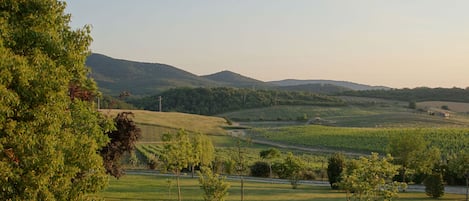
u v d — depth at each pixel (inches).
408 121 5698.8
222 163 2608.3
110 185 1712.6
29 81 485.4
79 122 667.4
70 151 549.3
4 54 457.7
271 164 2474.2
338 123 5920.3
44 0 549.6
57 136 535.2
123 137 1229.7
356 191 853.2
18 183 470.3
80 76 615.2
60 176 517.0
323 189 1809.8
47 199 486.6
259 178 2271.2
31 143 477.7
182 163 1309.1
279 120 6525.6
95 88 793.6
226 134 4894.2
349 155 3646.7
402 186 853.2
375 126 5403.5
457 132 3988.7
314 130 4963.1
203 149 2176.4
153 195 1494.8
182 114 6023.6
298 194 1615.4
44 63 501.7
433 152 2112.5
